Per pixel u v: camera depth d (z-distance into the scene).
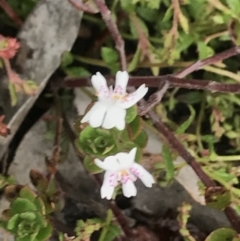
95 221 0.13
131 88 0.14
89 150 0.11
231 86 0.13
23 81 0.13
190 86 0.13
